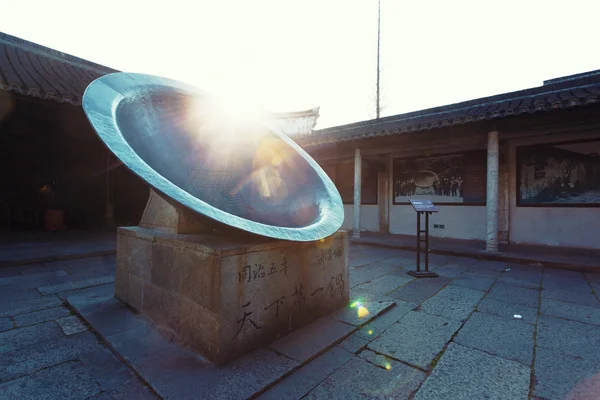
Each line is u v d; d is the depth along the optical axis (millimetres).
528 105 5496
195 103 3258
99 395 1780
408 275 4770
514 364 2172
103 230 9055
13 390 1812
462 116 6098
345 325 2730
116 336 2418
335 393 1834
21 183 9508
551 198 6887
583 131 6375
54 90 6125
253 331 2252
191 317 2242
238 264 2133
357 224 8523
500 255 5965
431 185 8734
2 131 7863
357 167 8539
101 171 10344
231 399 1696
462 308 3303
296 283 2621
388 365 2152
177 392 1749
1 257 5152
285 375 1971
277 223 2818
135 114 2598
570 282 4387
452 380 1976
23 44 8375
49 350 2293
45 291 3674
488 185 6352
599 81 6371
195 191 2730
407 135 7164
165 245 2531
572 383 1945
